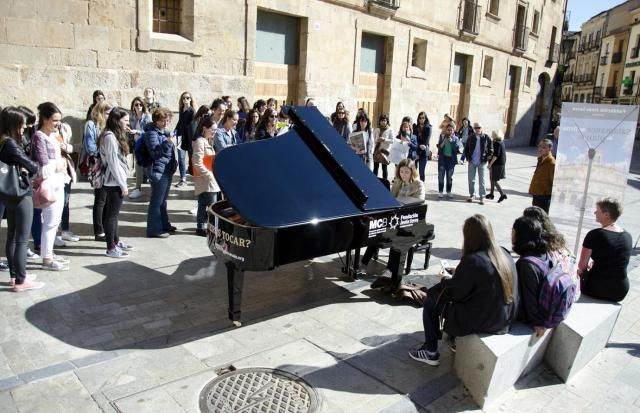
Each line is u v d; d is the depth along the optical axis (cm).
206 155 679
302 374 392
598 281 473
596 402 398
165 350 412
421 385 389
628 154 602
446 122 1121
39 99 865
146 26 962
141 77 977
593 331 423
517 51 2411
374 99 1617
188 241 676
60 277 531
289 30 1284
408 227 531
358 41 1445
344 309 513
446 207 1038
